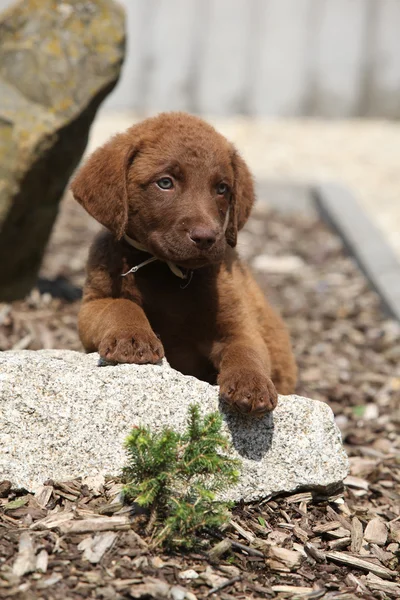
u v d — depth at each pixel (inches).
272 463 37.0
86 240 75.0
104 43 54.4
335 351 59.5
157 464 34.1
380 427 50.0
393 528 39.7
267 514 37.1
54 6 54.9
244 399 35.9
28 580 32.2
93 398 36.2
